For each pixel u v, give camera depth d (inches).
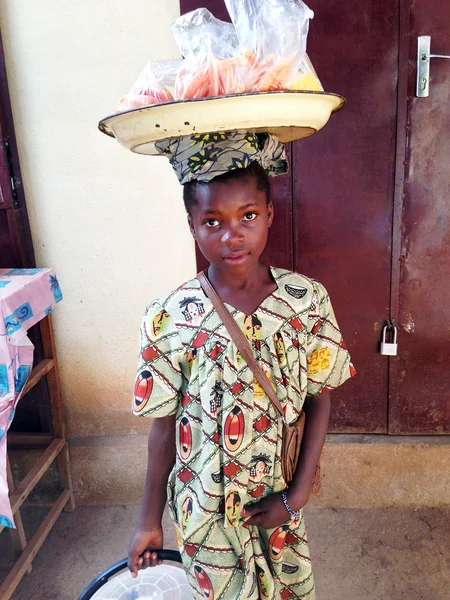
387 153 77.5
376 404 88.7
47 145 82.2
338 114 76.4
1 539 88.1
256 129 39.2
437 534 84.4
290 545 47.4
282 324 42.3
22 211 84.7
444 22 72.1
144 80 39.6
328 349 45.2
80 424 93.7
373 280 82.9
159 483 47.6
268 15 38.0
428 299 83.0
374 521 87.7
